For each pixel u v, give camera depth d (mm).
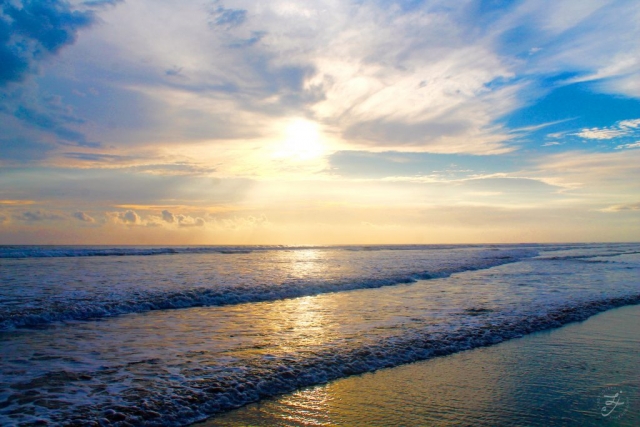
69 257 46906
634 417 6816
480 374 8750
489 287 22391
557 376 8680
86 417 6082
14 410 6223
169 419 6309
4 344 9867
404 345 10492
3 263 35188
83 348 9672
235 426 6281
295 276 25266
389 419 6613
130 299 15633
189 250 69625
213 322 12852
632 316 15102
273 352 9633
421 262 42250
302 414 6742
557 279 26812
